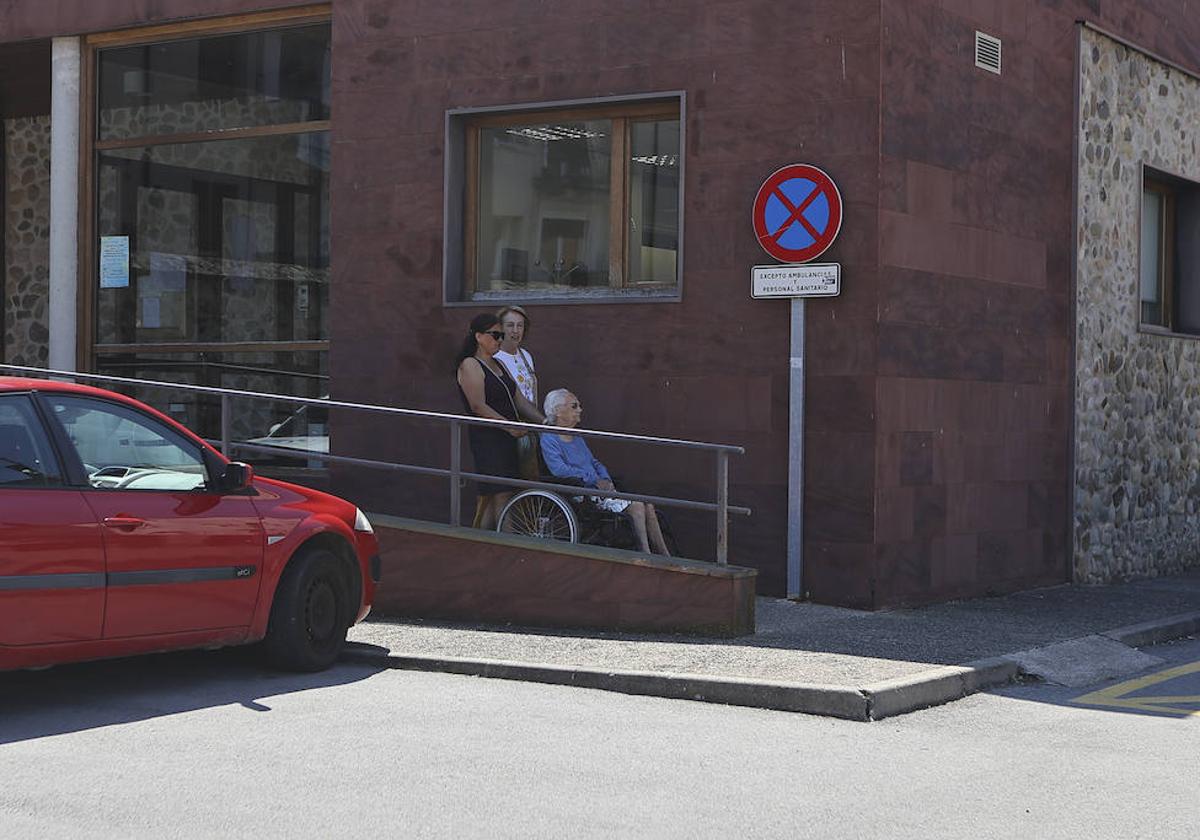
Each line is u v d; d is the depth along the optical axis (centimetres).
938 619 1160
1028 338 1399
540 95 1313
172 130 1559
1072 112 1471
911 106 1223
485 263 1368
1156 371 1641
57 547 778
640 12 1271
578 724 795
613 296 1288
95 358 1595
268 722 783
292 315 1491
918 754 747
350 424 1388
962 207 1293
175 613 842
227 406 1198
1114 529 1555
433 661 948
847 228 1188
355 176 1389
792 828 600
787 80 1213
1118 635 1121
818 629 1086
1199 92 1730
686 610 1055
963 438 1299
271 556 900
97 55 1597
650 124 1298
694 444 1070
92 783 650
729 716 831
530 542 1104
